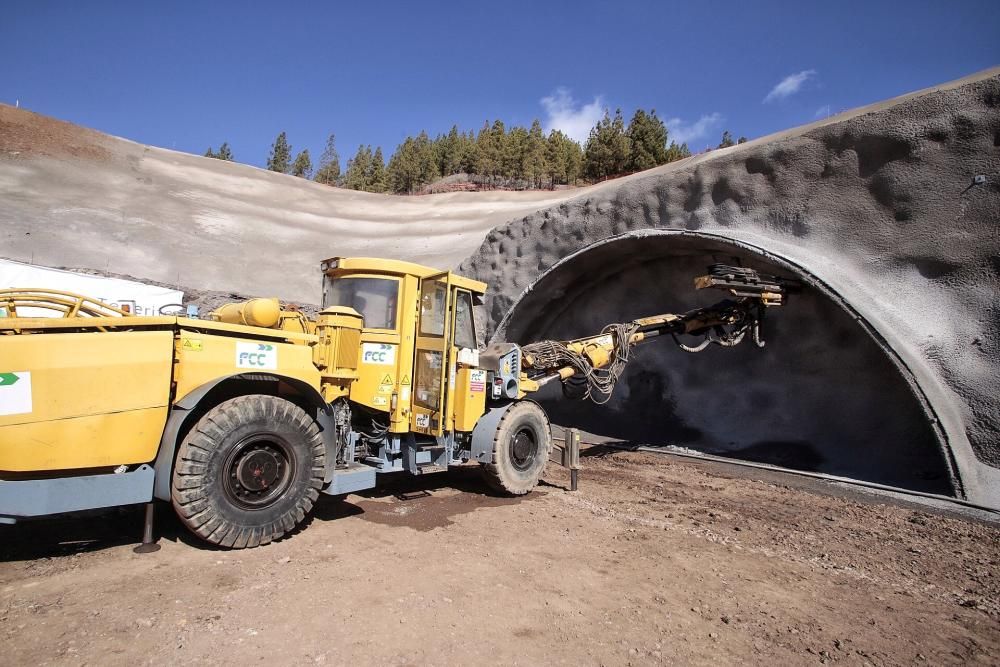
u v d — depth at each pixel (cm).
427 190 9781
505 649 326
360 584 407
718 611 399
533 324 1505
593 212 1369
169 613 349
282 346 532
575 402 1488
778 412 1088
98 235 3288
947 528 636
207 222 4262
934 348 830
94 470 428
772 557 524
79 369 420
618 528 591
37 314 872
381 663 303
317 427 518
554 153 9438
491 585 418
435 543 509
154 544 465
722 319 1003
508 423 708
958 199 863
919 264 888
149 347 450
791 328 1067
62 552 454
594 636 349
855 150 984
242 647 313
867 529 629
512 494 712
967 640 378
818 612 409
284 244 4212
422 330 669
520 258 1530
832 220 993
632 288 1356
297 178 7681
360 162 10819
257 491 477
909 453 882
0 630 322
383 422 658
